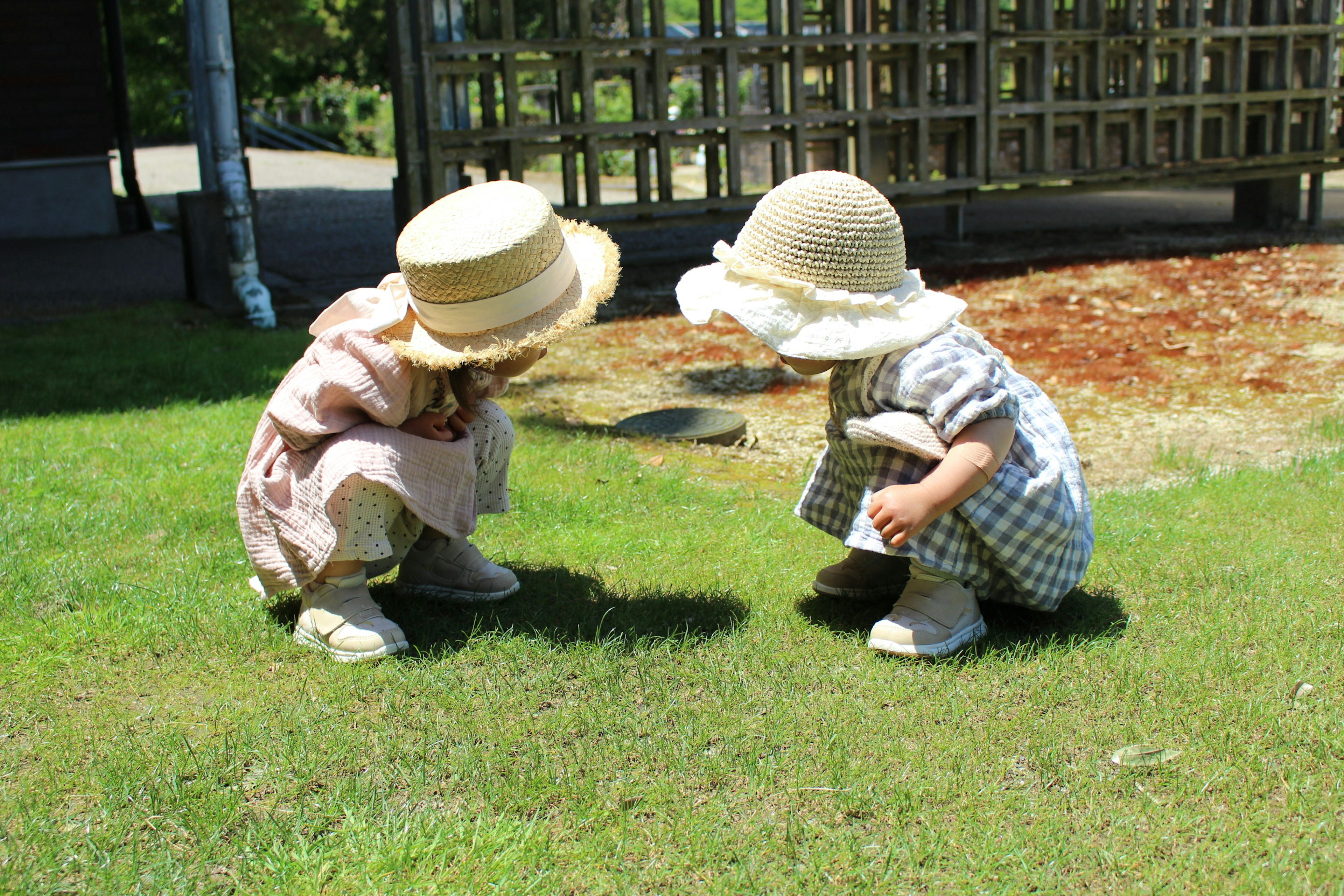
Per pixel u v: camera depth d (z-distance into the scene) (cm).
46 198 1380
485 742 237
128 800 216
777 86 923
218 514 380
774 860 197
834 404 284
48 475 419
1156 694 249
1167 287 857
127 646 282
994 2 987
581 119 1032
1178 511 377
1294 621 283
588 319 259
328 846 204
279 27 3120
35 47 1338
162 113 3762
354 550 271
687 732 237
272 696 259
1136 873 193
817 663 270
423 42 780
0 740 242
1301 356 641
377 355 262
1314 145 1157
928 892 189
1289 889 185
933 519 260
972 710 246
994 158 1009
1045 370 634
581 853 199
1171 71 1088
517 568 336
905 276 282
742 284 269
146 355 658
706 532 366
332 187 2031
